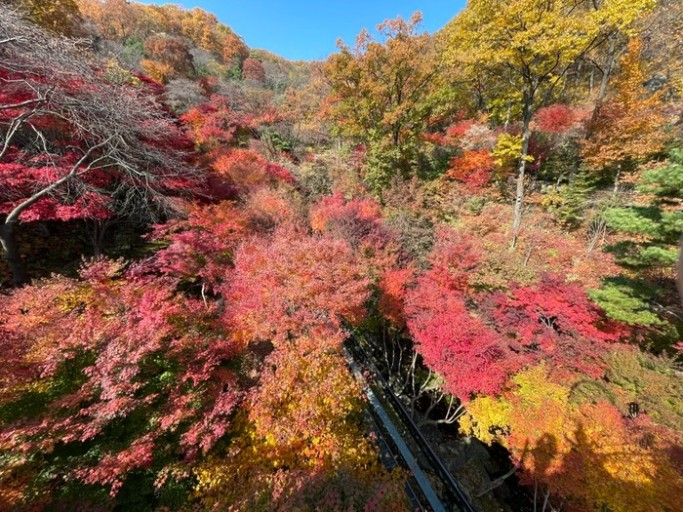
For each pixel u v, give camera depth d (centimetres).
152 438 490
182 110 2461
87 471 438
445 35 1523
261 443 559
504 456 943
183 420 561
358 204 1449
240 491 489
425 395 1047
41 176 748
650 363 745
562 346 755
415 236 1279
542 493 780
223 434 576
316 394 599
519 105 1802
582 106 1747
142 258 1027
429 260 1039
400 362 1056
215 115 2406
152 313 572
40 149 858
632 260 845
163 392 570
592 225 1305
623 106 1341
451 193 1555
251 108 3088
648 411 657
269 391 600
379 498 480
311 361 647
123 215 1095
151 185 1047
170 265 835
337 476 505
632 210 769
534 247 1245
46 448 418
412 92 1600
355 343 1034
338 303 683
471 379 670
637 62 1494
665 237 705
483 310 902
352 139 2272
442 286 933
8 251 776
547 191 1575
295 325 660
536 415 656
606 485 546
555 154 1623
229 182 1474
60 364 500
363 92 1666
